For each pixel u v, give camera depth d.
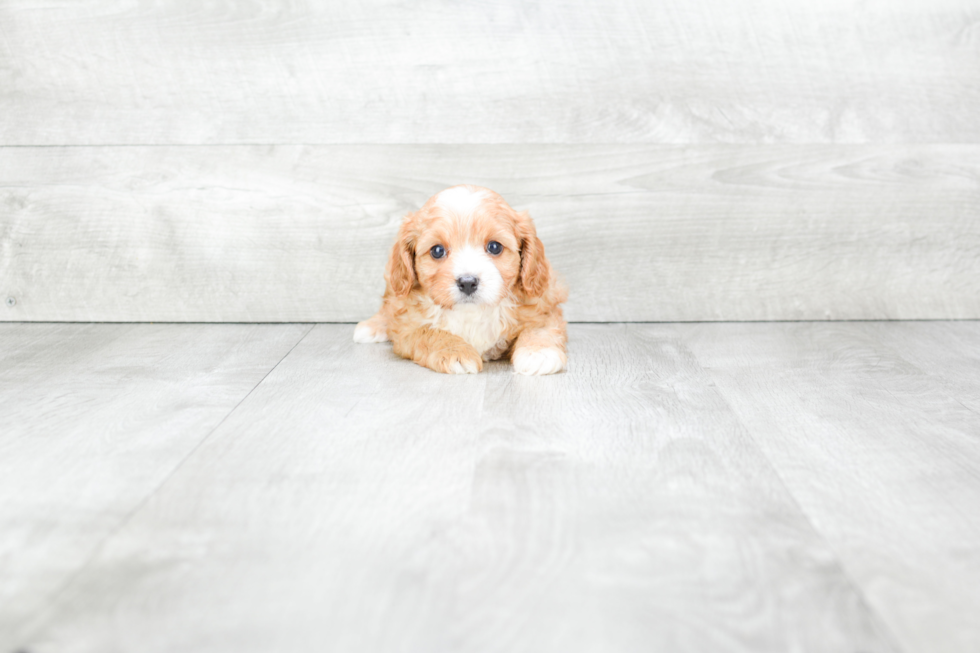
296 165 2.23
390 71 2.18
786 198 2.24
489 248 1.79
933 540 1.08
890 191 2.24
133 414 1.55
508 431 1.46
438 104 2.20
